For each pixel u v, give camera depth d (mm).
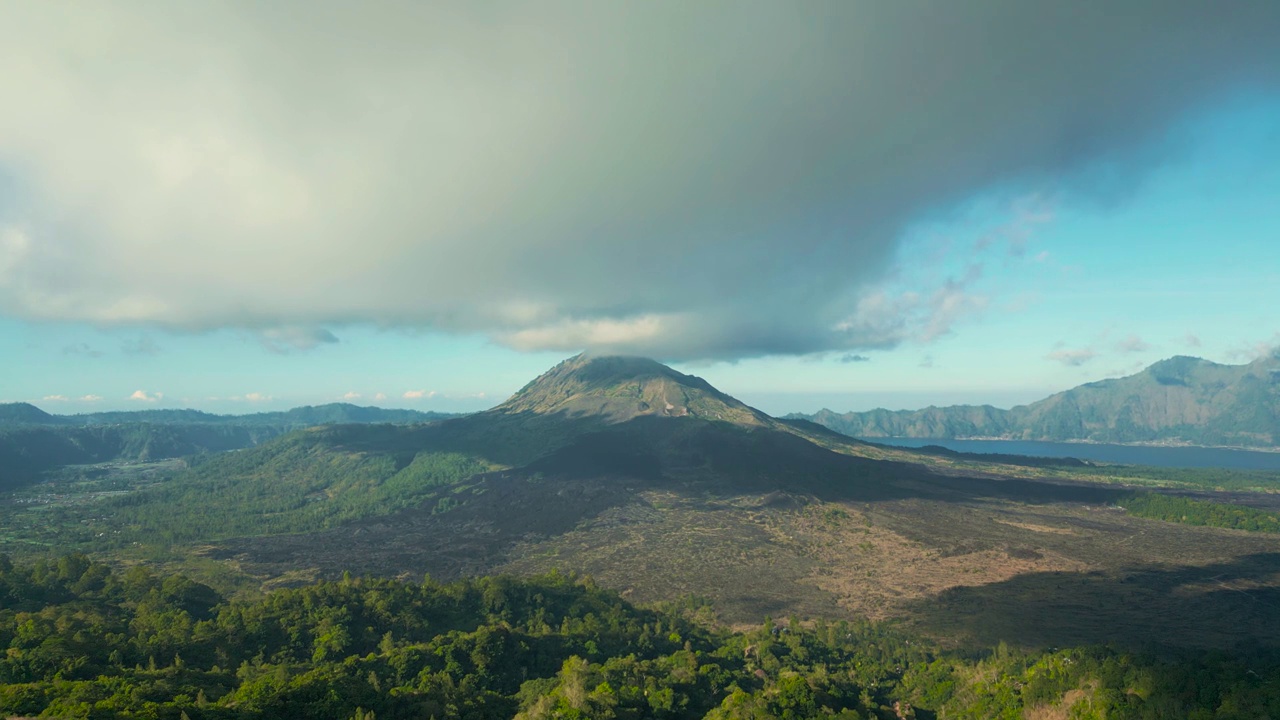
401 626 107875
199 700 68562
